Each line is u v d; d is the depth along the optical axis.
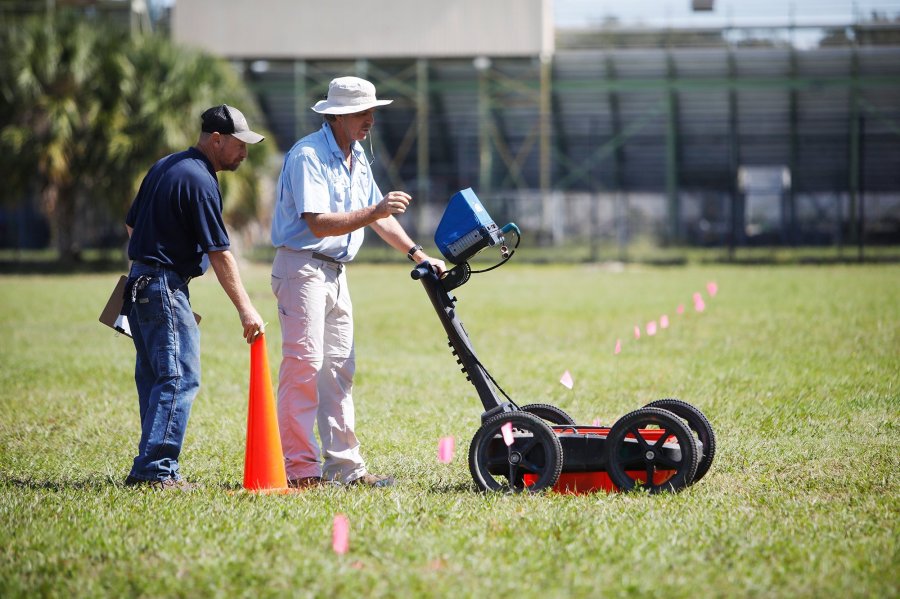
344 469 19.44
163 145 86.38
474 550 14.36
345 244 19.16
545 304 59.25
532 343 41.75
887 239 115.12
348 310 19.58
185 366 18.56
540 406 19.81
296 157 18.70
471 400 28.59
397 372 33.62
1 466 20.94
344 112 18.78
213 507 16.88
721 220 118.56
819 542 14.73
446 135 129.88
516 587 12.85
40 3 106.19
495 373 33.47
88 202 95.50
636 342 41.09
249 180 91.50
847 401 27.00
